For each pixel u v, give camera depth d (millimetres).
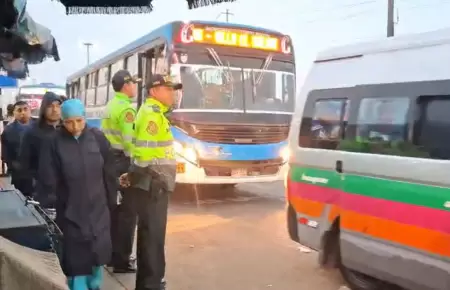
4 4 3590
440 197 3779
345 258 4758
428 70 4082
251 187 12055
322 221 5039
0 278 1969
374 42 4695
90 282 4438
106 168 4273
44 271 2152
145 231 4531
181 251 6562
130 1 4305
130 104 5516
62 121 4000
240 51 9898
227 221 8312
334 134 4965
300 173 5402
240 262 6090
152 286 4555
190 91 9336
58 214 3986
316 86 5328
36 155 4855
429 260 3844
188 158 9172
